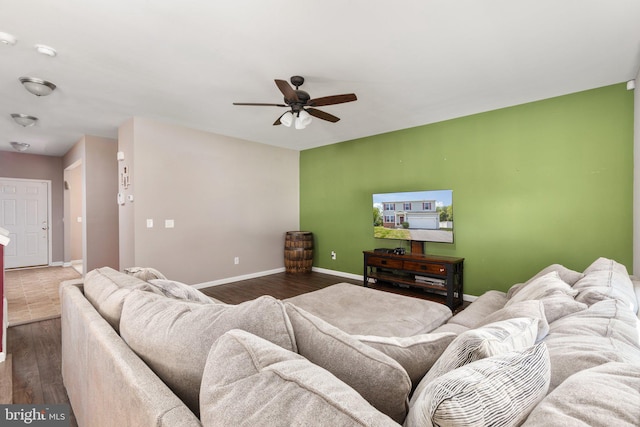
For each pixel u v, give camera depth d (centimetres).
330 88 304
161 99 330
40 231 636
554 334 110
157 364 93
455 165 402
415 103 346
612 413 48
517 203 354
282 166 582
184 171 436
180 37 215
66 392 195
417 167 439
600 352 80
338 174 545
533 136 342
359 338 101
